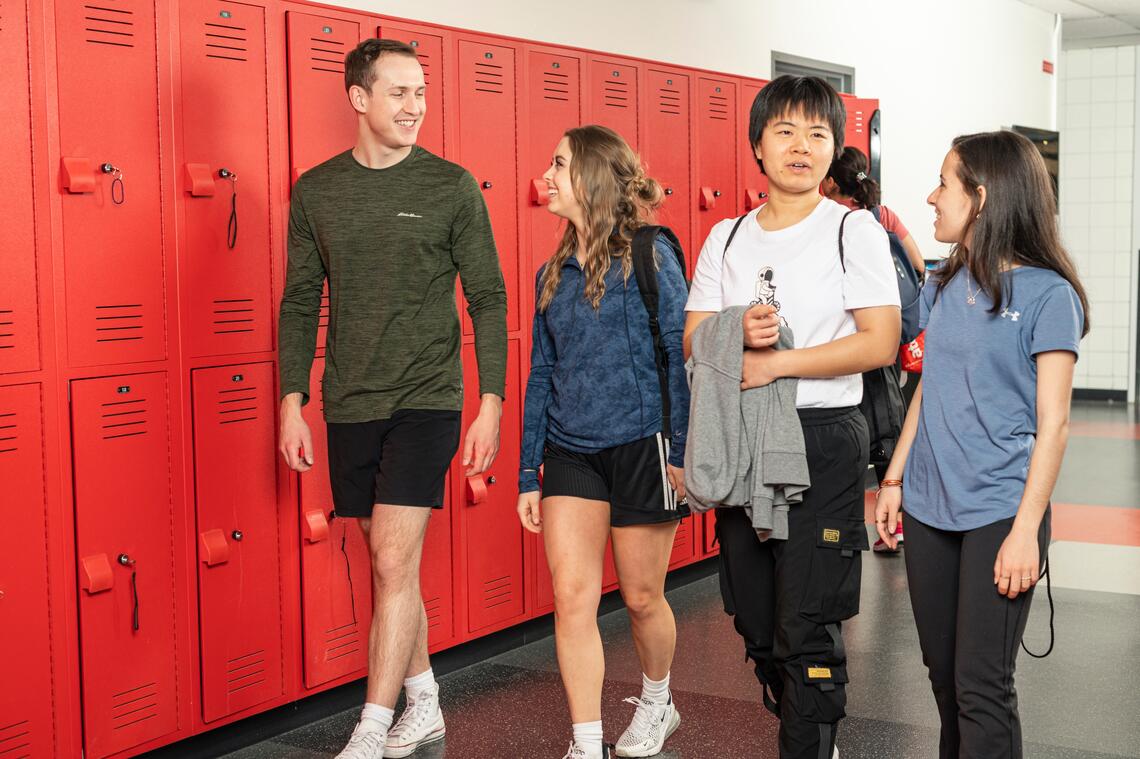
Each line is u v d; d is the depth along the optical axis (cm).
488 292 299
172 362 291
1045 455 206
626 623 428
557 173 275
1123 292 1175
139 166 281
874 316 232
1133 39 1140
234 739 314
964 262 224
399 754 303
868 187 421
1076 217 1186
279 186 314
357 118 334
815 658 240
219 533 304
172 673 295
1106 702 336
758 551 251
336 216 290
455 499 373
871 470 716
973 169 217
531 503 288
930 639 228
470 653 386
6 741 260
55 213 264
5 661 260
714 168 485
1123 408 1138
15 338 258
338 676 338
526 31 412
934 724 319
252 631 314
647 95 446
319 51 323
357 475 296
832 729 243
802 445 231
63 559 270
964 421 219
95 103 271
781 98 240
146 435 286
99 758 279
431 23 356
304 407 325
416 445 289
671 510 272
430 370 292
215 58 297
